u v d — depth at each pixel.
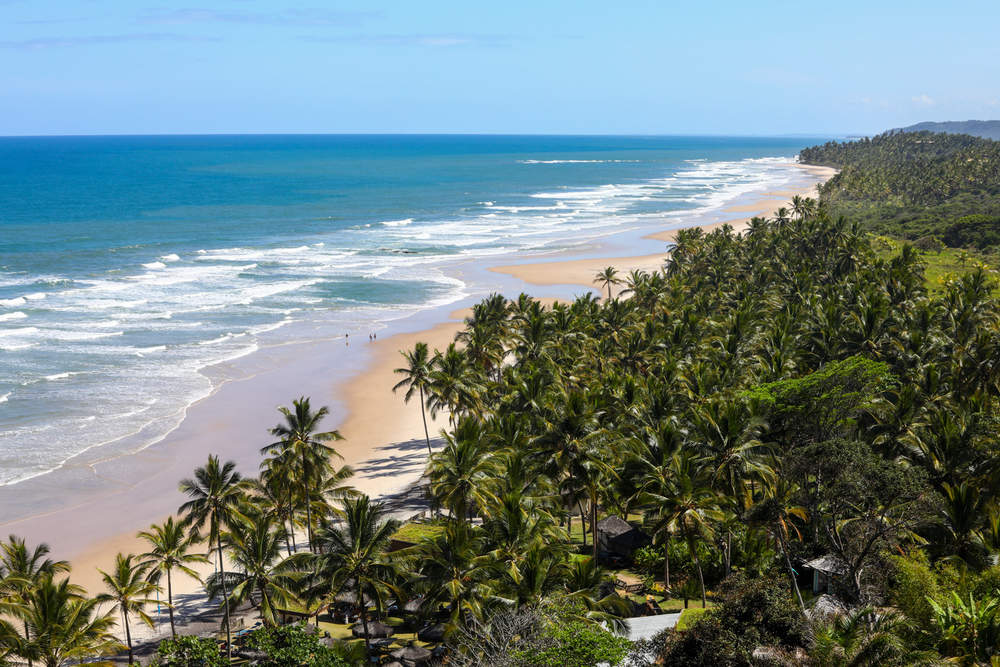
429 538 42.56
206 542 55.16
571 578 36.47
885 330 66.31
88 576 49.56
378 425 75.00
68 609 36.09
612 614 34.47
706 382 55.38
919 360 59.41
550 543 39.47
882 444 45.88
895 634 24.25
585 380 64.50
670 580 44.94
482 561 35.88
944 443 42.56
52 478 63.12
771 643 26.09
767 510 39.00
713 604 36.22
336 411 78.38
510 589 35.19
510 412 54.19
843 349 64.69
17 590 37.31
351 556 37.34
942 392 53.72
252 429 73.69
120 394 82.12
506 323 80.19
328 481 51.75
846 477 36.44
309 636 37.22
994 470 39.03
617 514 52.62
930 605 27.95
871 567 34.00
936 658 23.42
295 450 49.69
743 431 41.34
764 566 40.53
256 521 45.25
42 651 34.09
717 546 44.56
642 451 43.28
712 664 26.14
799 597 34.25
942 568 33.03
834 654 23.62
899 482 35.44
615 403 53.41
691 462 41.19
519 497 39.97
